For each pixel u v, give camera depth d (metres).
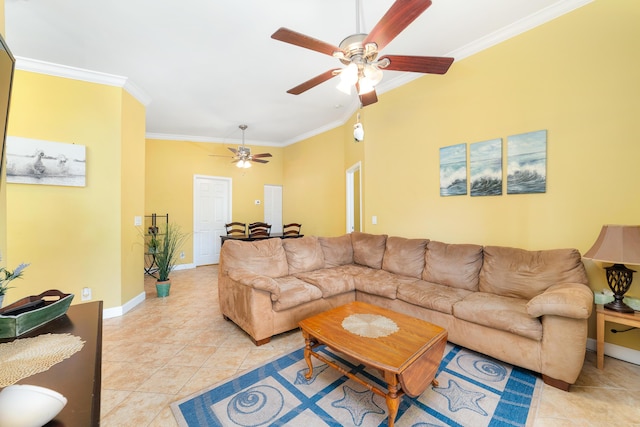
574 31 2.33
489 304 2.19
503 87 2.73
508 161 2.71
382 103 3.88
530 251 2.45
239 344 2.49
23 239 2.74
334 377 1.99
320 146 5.68
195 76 3.37
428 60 1.96
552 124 2.46
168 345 2.47
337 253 3.73
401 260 3.21
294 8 2.26
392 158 3.77
